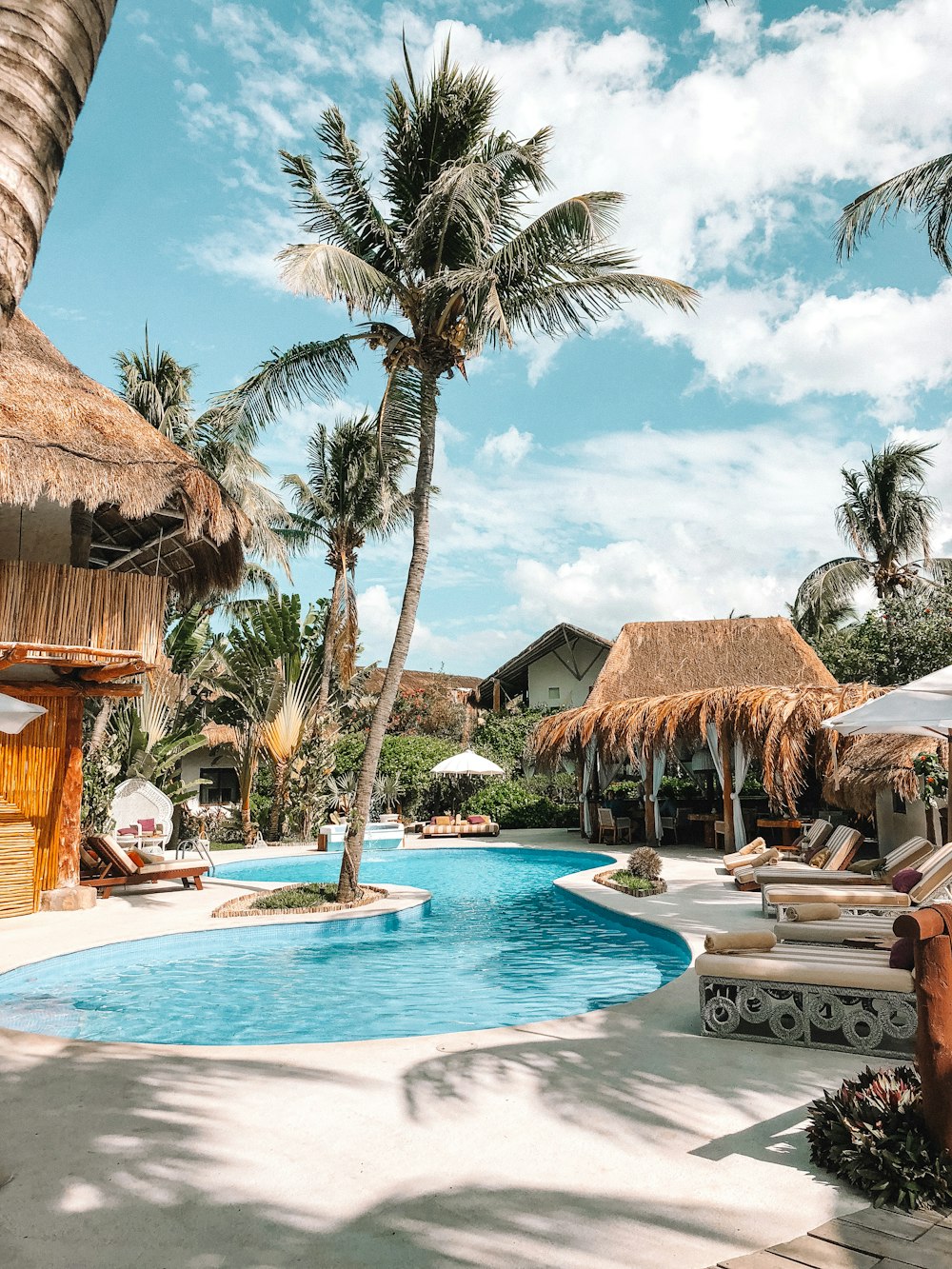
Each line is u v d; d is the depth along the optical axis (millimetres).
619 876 14227
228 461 22797
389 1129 3979
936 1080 3309
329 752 23781
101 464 10438
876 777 12883
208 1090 4551
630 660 25281
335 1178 3469
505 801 27234
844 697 16859
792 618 35406
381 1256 2865
